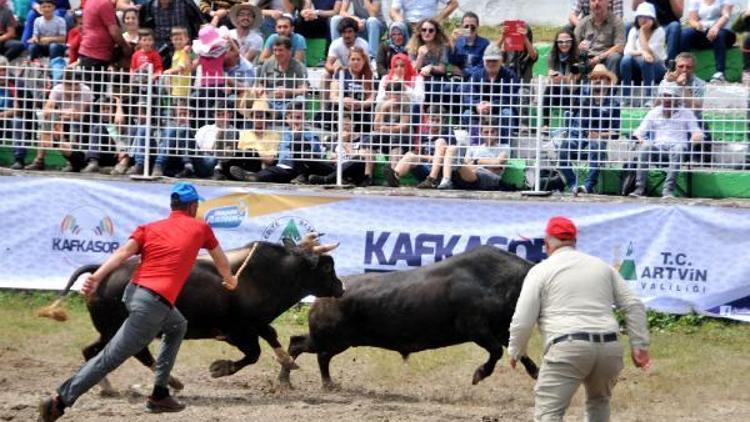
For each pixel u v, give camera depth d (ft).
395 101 123.85
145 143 126.62
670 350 108.68
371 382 98.84
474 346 111.14
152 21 140.15
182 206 80.53
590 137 122.31
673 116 120.78
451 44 135.74
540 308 68.74
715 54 144.25
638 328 68.39
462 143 123.95
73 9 153.28
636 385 97.30
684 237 116.98
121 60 134.21
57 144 127.85
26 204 124.06
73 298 122.93
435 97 124.67
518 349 68.90
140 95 126.52
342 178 126.21
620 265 117.91
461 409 88.89
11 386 93.04
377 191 121.49
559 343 67.41
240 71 131.03
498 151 123.65
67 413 83.97
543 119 122.83
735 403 92.32
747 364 104.58
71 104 127.95
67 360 102.68
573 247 70.69
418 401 92.02
